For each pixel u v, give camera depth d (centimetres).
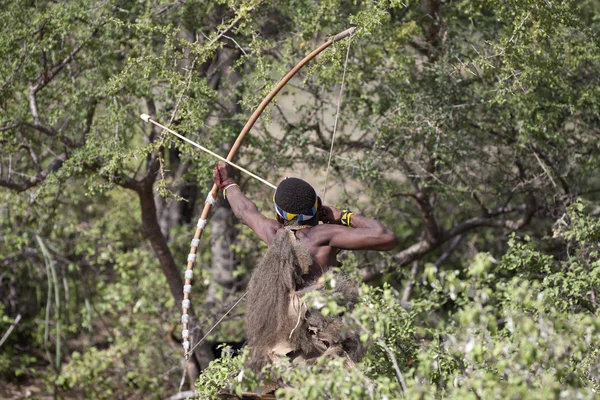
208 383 750
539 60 1116
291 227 747
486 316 617
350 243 732
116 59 1293
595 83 1245
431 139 1255
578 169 1320
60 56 1230
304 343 716
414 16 1251
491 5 1137
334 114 1283
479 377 617
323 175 1398
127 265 1603
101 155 1155
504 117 1230
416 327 797
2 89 1162
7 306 1859
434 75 1250
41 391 1767
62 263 1733
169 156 1598
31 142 1275
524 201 1467
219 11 1317
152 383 1622
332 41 915
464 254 1772
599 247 1061
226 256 1636
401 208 1612
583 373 681
